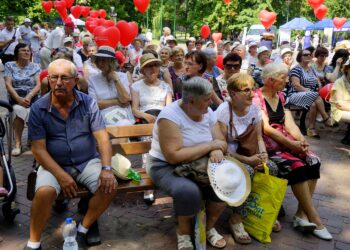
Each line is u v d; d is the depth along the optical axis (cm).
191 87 287
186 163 294
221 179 286
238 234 318
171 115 295
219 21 3098
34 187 290
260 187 321
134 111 454
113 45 658
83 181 298
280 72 357
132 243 313
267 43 1096
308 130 668
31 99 538
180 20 3588
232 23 3169
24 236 318
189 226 301
